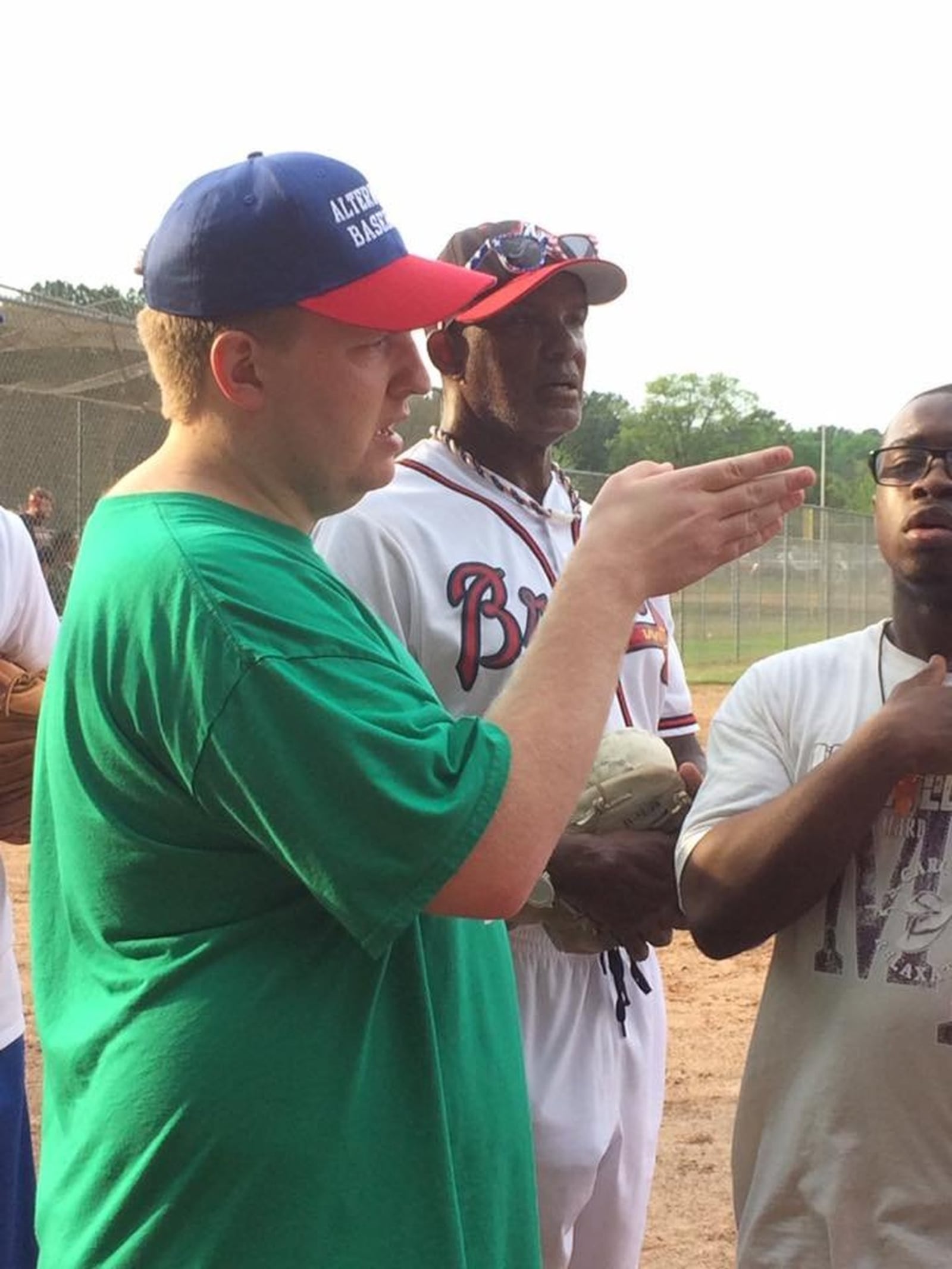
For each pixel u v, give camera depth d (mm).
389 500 2955
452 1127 1836
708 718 17969
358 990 1742
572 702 1805
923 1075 2293
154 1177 1698
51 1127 1893
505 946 2104
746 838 2377
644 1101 3049
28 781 2762
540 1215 2828
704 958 7480
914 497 2422
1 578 2820
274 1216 1677
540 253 2932
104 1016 1765
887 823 2377
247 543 1717
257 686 1617
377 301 1774
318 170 1789
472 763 1688
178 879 1715
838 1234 2340
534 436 3068
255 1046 1682
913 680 2361
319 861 1621
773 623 31047
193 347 1802
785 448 2002
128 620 1695
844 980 2367
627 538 1913
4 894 2842
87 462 14500
